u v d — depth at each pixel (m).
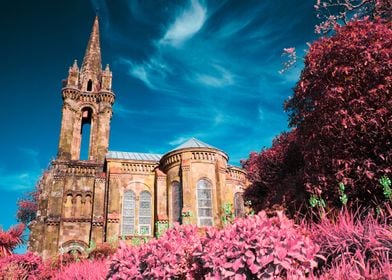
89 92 40.72
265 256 4.22
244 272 4.43
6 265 10.30
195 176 31.38
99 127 38.75
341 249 4.35
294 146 11.80
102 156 37.16
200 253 5.08
